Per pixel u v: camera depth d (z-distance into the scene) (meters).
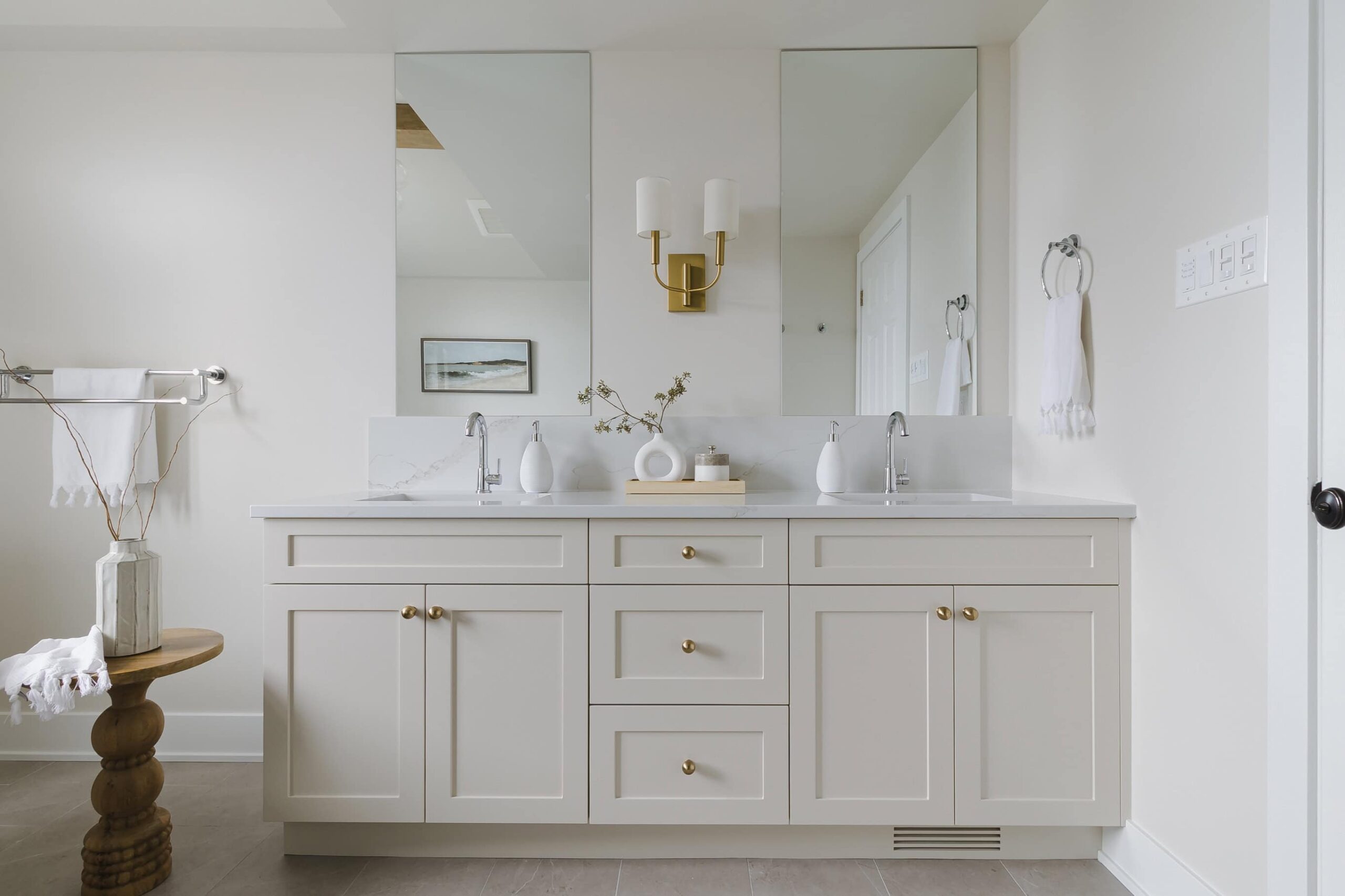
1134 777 1.76
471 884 1.74
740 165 2.43
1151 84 1.69
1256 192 1.37
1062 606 1.77
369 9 2.21
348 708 1.80
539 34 2.35
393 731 1.80
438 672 1.79
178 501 2.44
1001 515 1.77
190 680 2.45
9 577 2.44
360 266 2.44
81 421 2.35
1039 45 2.23
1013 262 2.40
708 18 2.27
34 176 2.43
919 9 2.22
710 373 2.43
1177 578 1.60
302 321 2.44
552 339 2.44
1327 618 1.15
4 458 2.43
